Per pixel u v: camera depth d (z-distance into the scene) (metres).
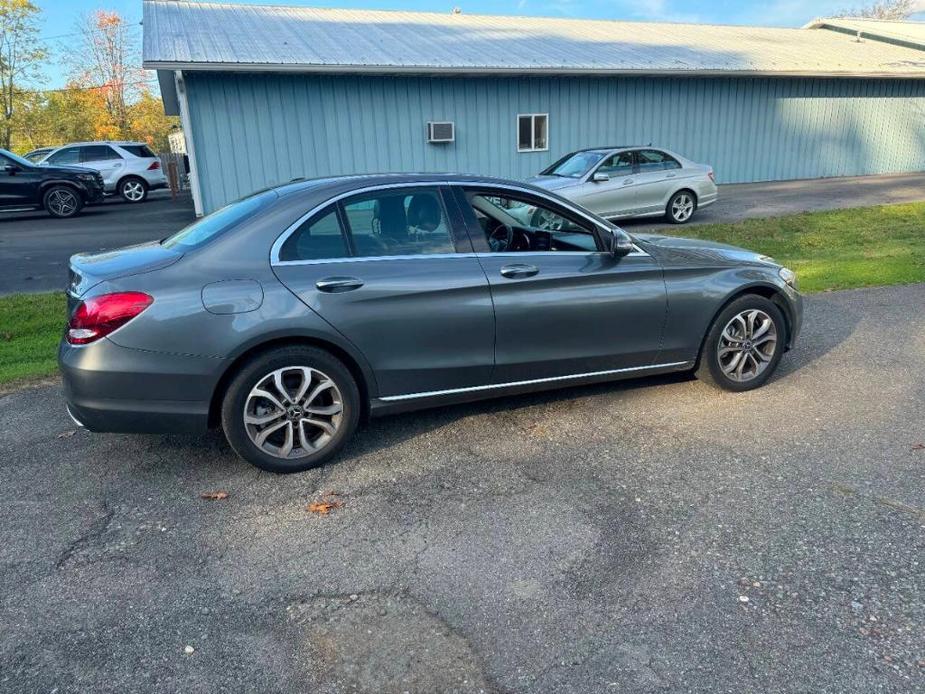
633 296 4.34
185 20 17.59
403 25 20.20
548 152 18.20
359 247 3.79
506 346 4.09
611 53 19.03
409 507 3.39
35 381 5.35
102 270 3.54
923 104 23.23
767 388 4.90
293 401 3.68
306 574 2.87
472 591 2.73
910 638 2.41
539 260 4.16
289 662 2.37
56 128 41.66
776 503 3.33
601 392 4.89
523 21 23.06
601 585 2.75
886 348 5.74
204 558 2.99
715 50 21.11
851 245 10.64
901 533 3.05
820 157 22.22
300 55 15.08
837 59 21.69
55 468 3.87
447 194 4.04
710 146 20.38
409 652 2.41
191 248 3.62
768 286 4.76
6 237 13.68
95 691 2.25
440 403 4.11
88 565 2.95
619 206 12.08
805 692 2.19
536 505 3.38
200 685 2.27
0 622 2.59
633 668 2.31
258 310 3.51
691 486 3.52
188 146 14.88
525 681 2.27
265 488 3.61
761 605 2.60
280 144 15.34
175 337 3.40
